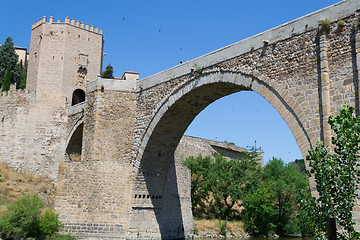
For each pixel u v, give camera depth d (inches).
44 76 1844.2
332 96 727.1
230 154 2677.2
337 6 746.8
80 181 1195.3
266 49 874.1
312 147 745.0
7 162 1717.5
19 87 2878.9
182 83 1088.2
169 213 1346.0
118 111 1246.9
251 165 2253.9
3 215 1114.7
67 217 1175.0
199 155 2145.7
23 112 1770.4
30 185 1606.8
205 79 1018.7
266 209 1870.1
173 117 1169.4
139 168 1204.5
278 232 1947.6
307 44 791.1
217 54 997.8
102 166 1195.3
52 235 1073.5
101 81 1258.6
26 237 1042.1
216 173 2030.0
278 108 826.8
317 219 452.4
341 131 422.3
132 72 2427.4
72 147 1749.5
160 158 1258.0
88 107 1283.2
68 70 1886.1
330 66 741.3
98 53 2005.4
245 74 911.7
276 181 2073.1
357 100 687.7
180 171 1478.8
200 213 1974.7
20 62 3110.2
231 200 2267.5
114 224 1157.7
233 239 1615.4
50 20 1920.5
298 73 797.9
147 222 1227.9
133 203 1193.4
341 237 437.7
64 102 1827.0
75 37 1941.4
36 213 1074.7
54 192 1616.6
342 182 423.2
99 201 1168.2
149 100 1205.7
